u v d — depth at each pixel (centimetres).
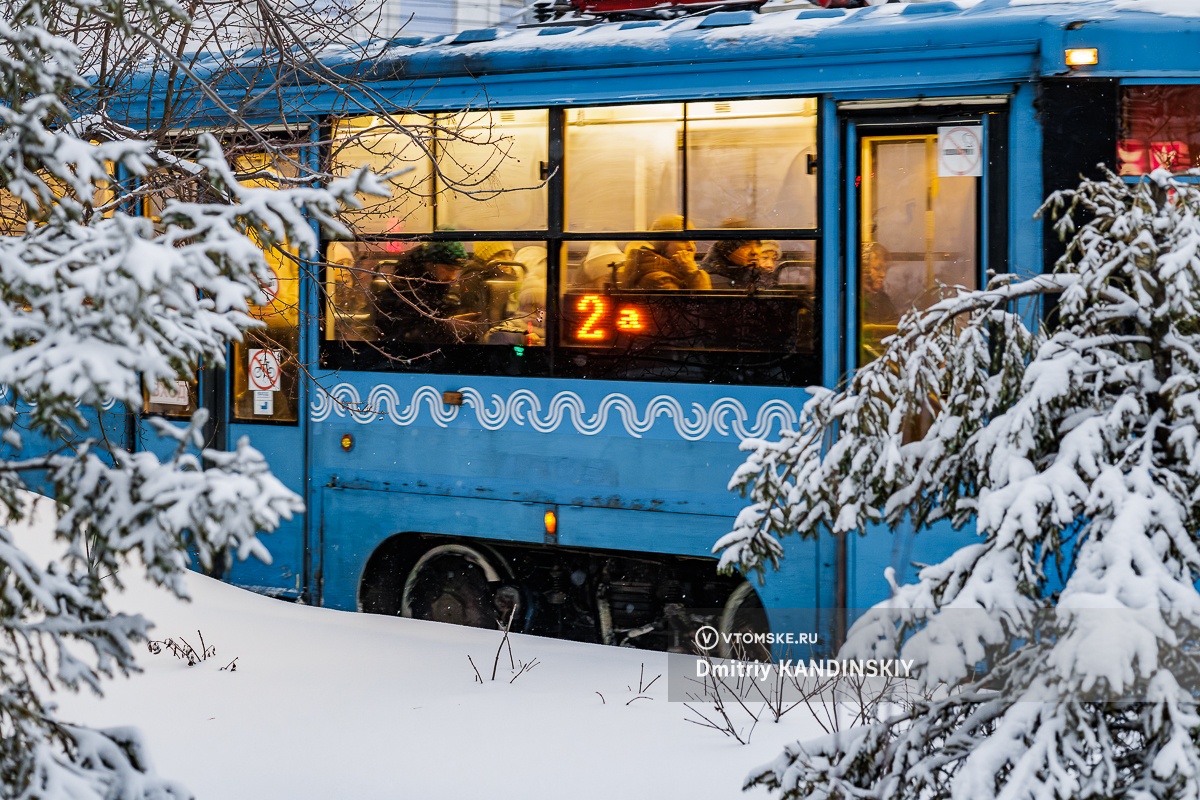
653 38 697
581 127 716
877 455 386
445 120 740
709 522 691
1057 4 641
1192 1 635
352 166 758
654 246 702
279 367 809
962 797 315
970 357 380
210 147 314
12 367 280
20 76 331
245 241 302
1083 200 394
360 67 741
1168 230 355
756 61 674
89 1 348
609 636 734
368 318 781
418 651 711
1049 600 345
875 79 652
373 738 571
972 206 642
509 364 741
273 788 517
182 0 621
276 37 621
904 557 641
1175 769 306
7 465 300
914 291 653
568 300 725
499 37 764
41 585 315
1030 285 380
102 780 318
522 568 759
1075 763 320
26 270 288
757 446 405
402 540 791
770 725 575
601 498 716
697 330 693
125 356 281
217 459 288
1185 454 343
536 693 632
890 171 657
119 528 286
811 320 668
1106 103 617
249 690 645
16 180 314
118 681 665
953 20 641
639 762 534
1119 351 366
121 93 666
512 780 519
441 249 754
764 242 677
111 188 479
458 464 756
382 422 778
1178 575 324
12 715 315
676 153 695
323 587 800
